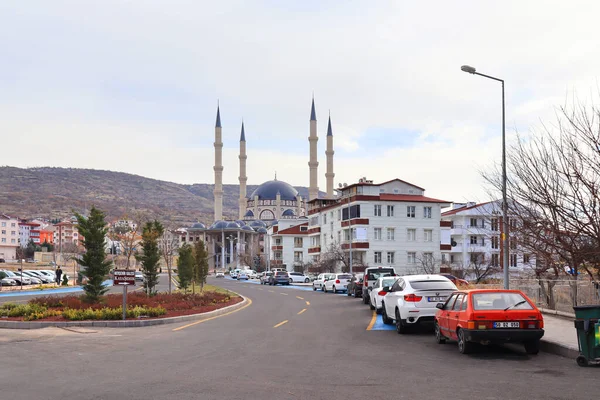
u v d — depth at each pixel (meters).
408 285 18.53
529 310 13.36
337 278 47.53
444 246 75.50
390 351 14.40
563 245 19.03
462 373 11.25
